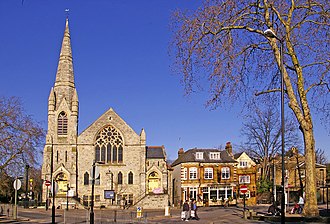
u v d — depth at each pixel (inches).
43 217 1936.5
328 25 1258.0
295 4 1315.2
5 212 2101.4
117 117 3139.8
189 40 1248.8
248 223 1344.7
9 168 1715.1
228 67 1238.3
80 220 1779.0
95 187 3036.4
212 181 3088.1
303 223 1181.7
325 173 3351.4
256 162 3260.3
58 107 3112.7
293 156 3179.1
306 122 1269.7
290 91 1304.1
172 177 3408.0
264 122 2815.0
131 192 3056.1
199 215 2018.9
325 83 1322.6
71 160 3036.4
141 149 3100.4
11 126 1722.4
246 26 1314.0
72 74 3275.1
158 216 2069.4
